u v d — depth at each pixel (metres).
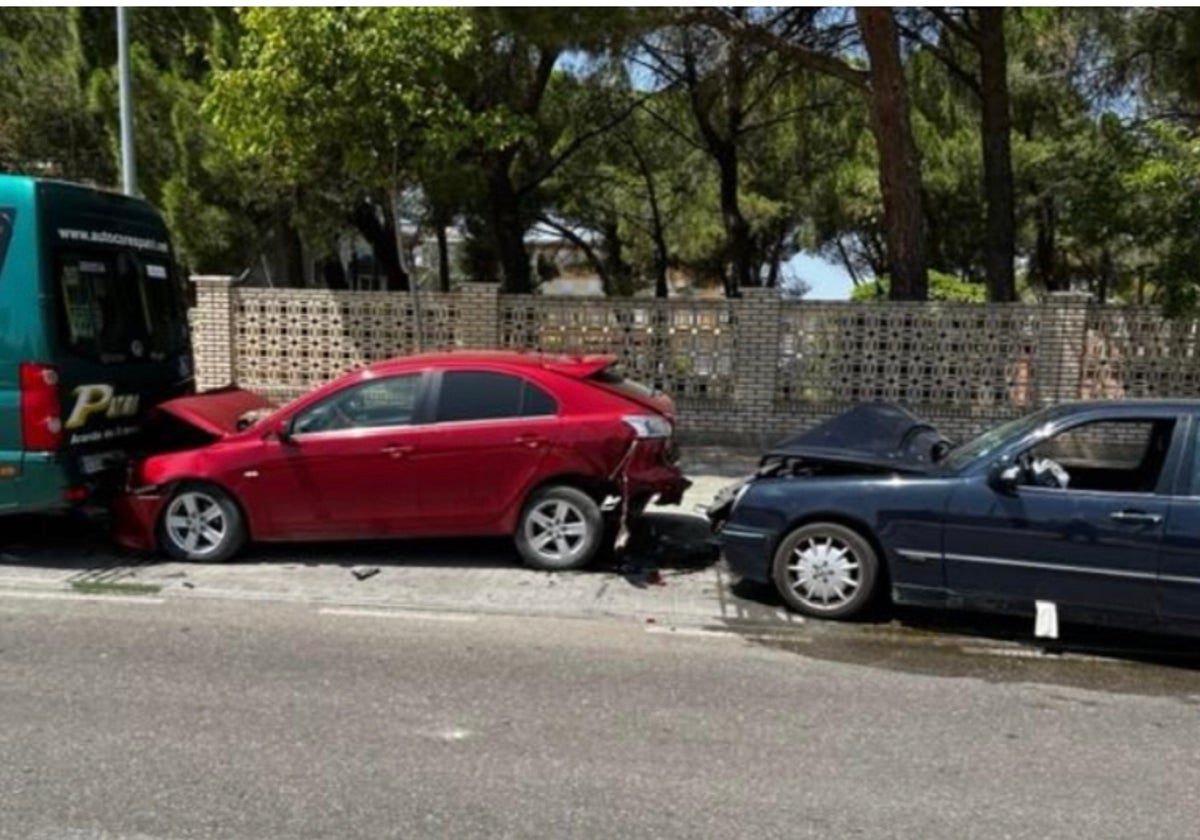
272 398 13.47
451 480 7.04
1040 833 3.59
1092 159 12.02
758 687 5.05
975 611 6.11
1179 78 14.65
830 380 12.63
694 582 6.98
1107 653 5.72
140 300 8.02
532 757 4.14
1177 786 4.00
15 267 6.89
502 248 18.36
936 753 4.28
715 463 11.55
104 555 7.44
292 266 17.28
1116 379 12.08
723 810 3.72
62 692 4.78
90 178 16.69
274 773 3.95
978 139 22.36
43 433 6.91
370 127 10.93
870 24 12.37
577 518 7.06
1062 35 16.23
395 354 13.30
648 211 28.20
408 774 3.96
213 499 7.15
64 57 15.73
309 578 6.90
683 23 12.35
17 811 3.61
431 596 6.53
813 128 23.00
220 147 13.99
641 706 4.74
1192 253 10.32
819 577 6.20
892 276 13.05
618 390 7.25
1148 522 5.48
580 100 20.12
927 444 6.60
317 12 10.34
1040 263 24.83
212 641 5.58
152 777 3.90
